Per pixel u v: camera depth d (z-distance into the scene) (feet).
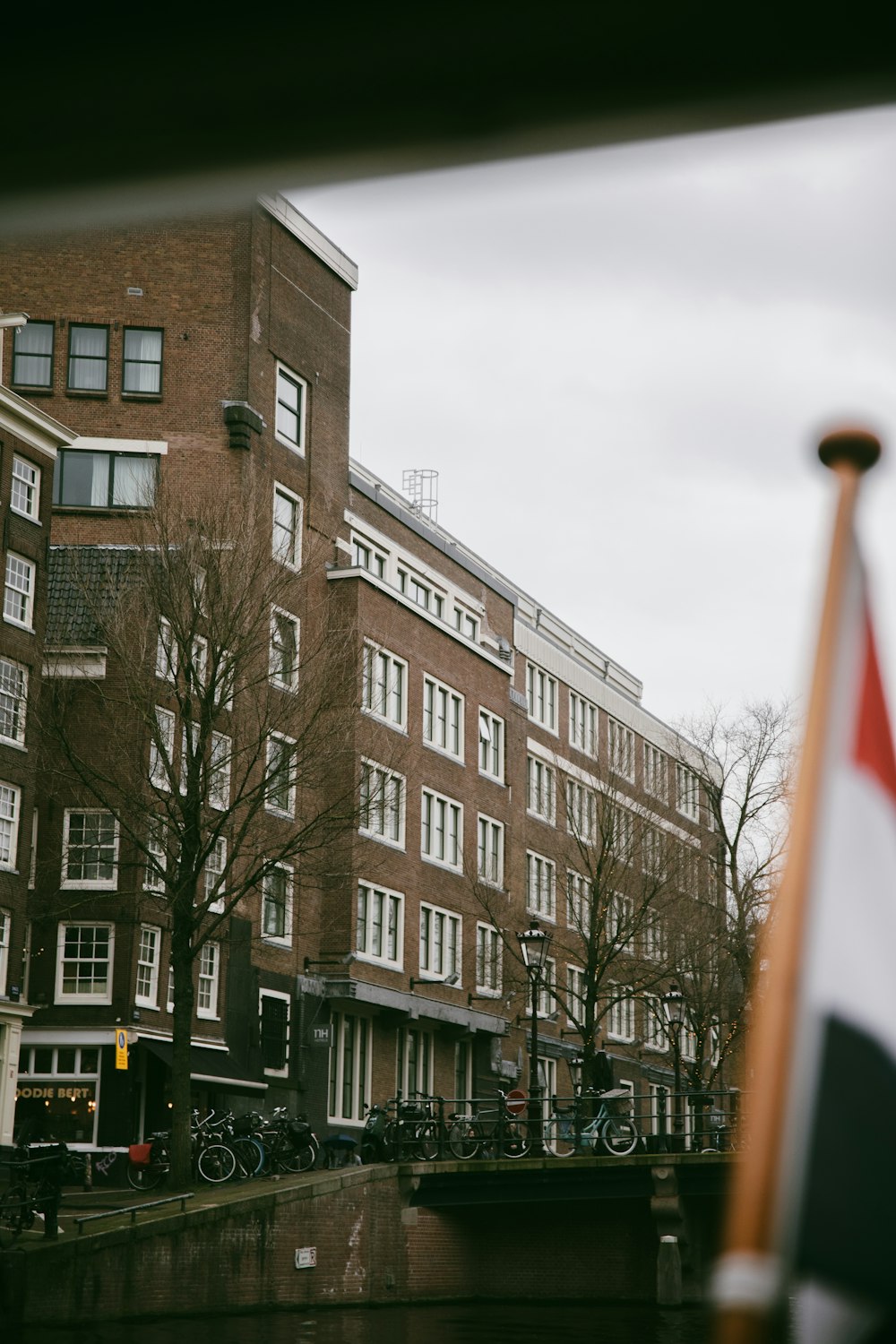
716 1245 134.10
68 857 127.95
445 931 173.99
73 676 129.90
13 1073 118.73
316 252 165.89
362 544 174.09
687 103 9.23
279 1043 146.72
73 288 152.35
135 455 150.10
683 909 159.74
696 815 187.11
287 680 125.90
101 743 129.18
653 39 9.01
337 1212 114.52
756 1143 7.81
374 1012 161.89
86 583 126.41
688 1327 108.06
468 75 9.37
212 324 153.28
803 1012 8.33
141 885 128.36
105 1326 90.12
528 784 204.85
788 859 8.82
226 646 113.70
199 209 10.53
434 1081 171.73
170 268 153.89
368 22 9.20
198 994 136.36
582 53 9.09
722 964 153.99
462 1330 102.47
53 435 127.54
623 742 191.21
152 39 9.50
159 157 10.15
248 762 129.18
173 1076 108.06
